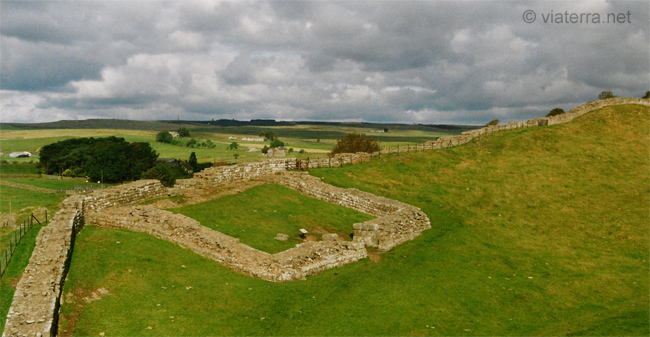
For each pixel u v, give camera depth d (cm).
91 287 2475
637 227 4416
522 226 4506
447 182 5497
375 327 2477
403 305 2777
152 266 2822
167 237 3206
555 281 3372
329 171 5472
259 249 3269
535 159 6197
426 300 2892
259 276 2900
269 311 2556
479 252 3859
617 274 3525
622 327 2520
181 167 12950
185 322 2345
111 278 2598
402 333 2445
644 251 3975
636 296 3142
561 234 4353
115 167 12231
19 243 3061
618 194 5169
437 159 6200
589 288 3275
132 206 3631
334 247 3350
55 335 2044
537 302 3031
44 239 2673
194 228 3200
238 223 3697
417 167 5894
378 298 2831
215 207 3956
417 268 3416
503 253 3875
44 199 7981
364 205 4534
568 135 6938
